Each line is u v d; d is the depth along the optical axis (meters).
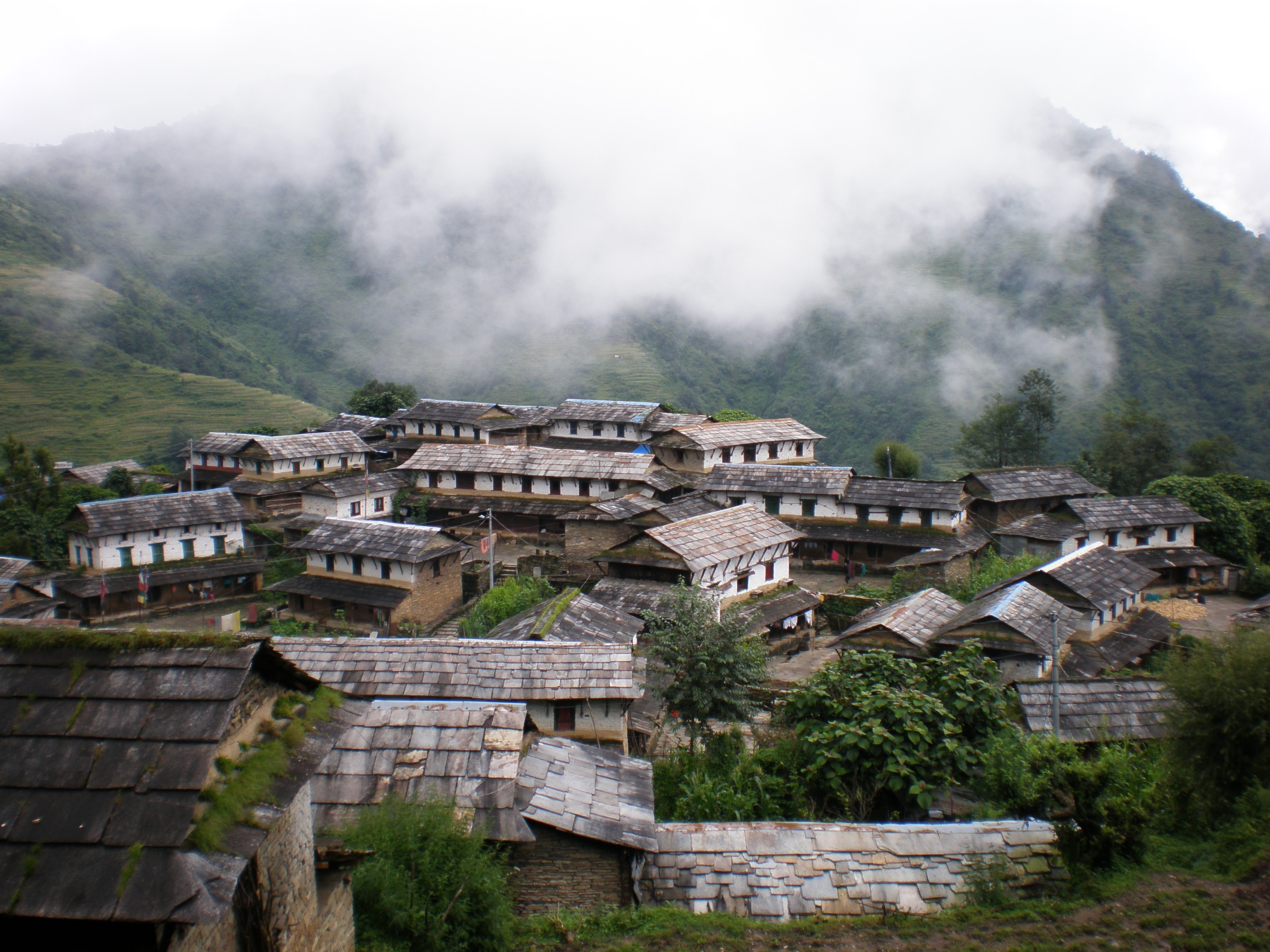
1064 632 31.62
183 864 6.81
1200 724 18.25
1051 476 56.53
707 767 24.95
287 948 9.30
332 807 15.23
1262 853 15.75
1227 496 57.00
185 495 57.12
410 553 46.38
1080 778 16.77
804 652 40.62
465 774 16.03
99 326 140.50
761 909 15.73
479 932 13.55
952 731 20.64
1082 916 14.77
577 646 25.58
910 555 50.91
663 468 61.72
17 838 6.89
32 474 64.56
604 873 15.85
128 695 7.99
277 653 9.05
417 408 81.25
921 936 14.61
